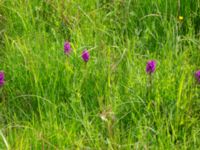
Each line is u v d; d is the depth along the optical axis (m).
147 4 9.21
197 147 6.66
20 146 6.23
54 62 7.77
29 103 7.29
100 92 7.34
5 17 9.29
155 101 7.06
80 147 6.42
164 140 6.53
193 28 8.74
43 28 8.74
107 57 7.88
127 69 7.71
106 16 9.14
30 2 9.41
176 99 7.18
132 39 8.55
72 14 9.23
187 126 6.89
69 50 7.61
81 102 7.19
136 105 7.19
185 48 8.35
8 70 7.93
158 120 6.80
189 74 7.50
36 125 6.79
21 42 8.54
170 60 7.79
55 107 7.00
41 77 7.57
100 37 8.54
